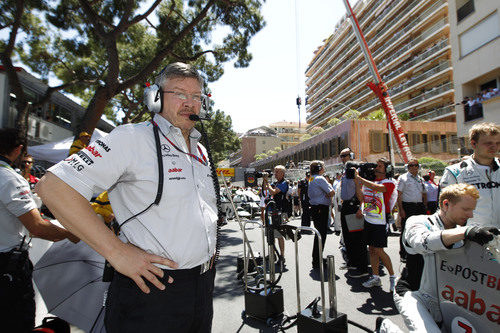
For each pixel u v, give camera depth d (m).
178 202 1.35
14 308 1.79
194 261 1.38
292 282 4.89
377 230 4.39
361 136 29.38
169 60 13.30
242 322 3.58
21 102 9.53
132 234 1.33
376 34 50.22
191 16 12.75
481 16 21.42
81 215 1.14
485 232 1.78
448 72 35.59
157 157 1.37
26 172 3.25
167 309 1.30
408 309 2.16
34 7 9.58
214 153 41.66
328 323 2.81
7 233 1.85
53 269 2.33
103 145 1.26
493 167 2.87
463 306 1.96
